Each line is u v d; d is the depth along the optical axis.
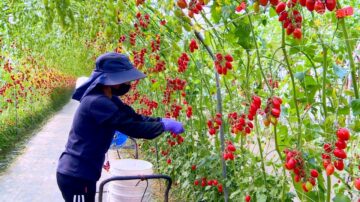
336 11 1.90
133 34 4.79
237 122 2.68
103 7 3.57
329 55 2.62
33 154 8.13
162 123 2.87
